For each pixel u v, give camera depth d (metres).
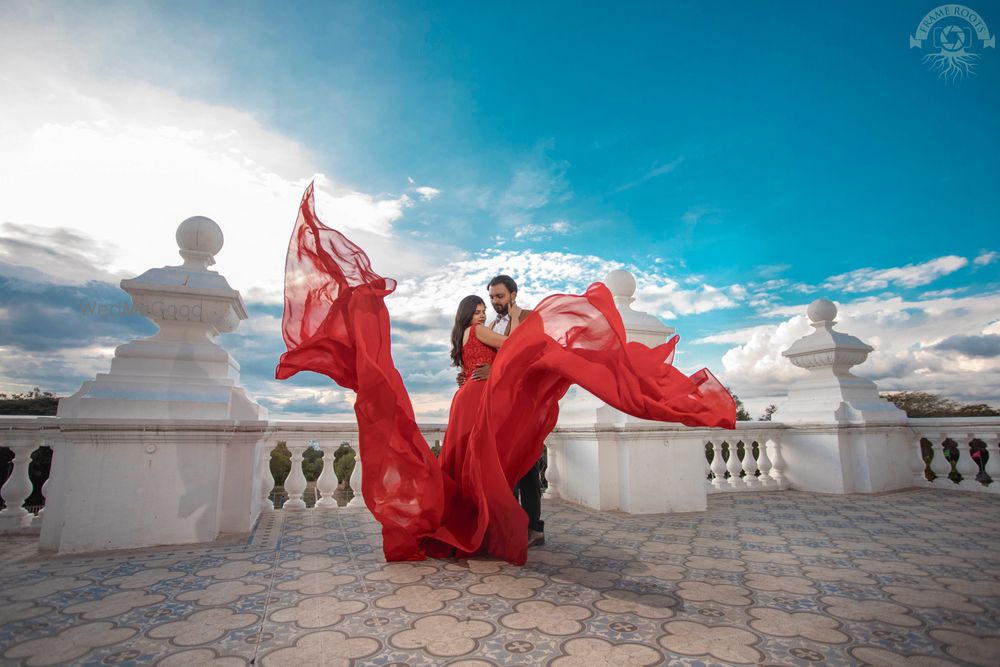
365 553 3.61
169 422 3.83
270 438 5.38
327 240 3.75
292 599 2.63
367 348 3.47
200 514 3.91
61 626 2.28
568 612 2.43
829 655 1.98
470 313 4.04
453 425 3.83
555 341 3.38
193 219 4.58
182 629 2.24
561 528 4.55
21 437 4.70
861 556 3.53
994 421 6.75
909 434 7.55
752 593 2.71
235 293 4.36
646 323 5.86
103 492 3.71
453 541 3.37
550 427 3.78
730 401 3.35
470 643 2.09
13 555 3.64
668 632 2.20
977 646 2.06
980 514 5.32
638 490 5.38
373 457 3.39
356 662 1.92
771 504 6.05
